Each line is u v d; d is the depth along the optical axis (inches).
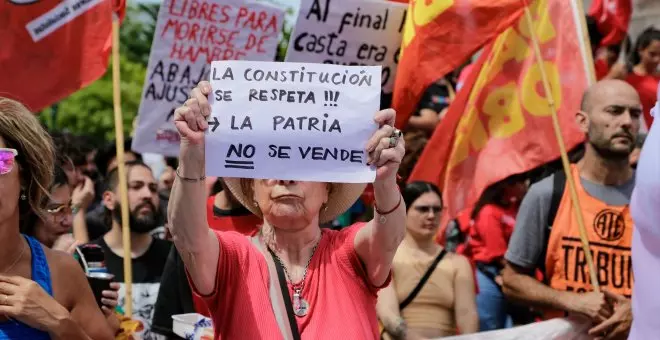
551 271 215.8
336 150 130.2
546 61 236.8
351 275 138.1
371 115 130.1
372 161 129.5
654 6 337.7
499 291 274.5
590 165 215.5
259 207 146.6
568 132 233.8
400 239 134.5
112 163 289.9
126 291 217.3
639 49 309.7
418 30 233.3
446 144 241.9
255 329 132.1
